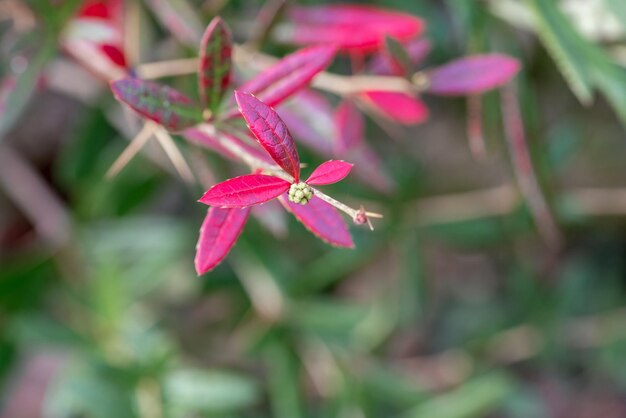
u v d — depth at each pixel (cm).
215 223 46
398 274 84
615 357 94
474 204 83
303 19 58
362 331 78
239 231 46
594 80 56
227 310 88
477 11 61
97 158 76
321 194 44
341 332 76
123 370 67
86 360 68
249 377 90
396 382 77
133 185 79
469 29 61
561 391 106
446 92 56
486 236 83
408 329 99
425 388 85
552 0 57
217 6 64
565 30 57
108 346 72
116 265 74
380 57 57
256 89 50
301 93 57
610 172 96
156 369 67
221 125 50
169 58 68
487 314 100
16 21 63
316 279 76
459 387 93
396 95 57
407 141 95
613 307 95
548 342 93
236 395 68
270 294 76
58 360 98
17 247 100
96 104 73
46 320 72
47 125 98
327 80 58
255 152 50
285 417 73
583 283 96
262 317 77
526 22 61
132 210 80
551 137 83
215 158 58
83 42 58
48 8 57
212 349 90
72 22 58
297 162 44
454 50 80
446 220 82
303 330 76
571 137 83
